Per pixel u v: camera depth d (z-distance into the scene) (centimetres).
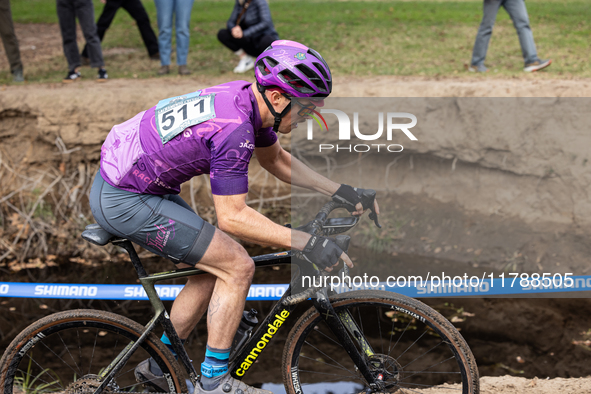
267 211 900
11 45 1009
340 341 326
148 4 2108
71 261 835
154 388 350
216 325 308
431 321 313
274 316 326
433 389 416
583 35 1366
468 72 1015
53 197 884
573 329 611
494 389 417
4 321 672
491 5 974
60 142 884
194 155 288
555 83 877
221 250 299
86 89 930
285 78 279
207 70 1123
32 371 544
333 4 2111
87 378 332
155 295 322
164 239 298
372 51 1276
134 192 298
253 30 1034
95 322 323
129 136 301
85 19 1009
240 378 338
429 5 2016
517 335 602
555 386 418
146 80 1030
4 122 889
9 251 842
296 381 342
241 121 280
